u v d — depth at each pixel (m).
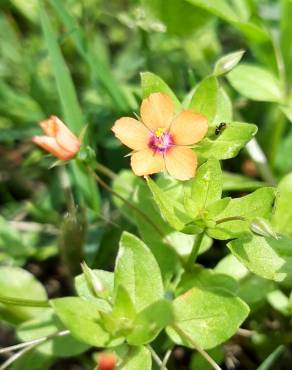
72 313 0.09
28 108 0.15
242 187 0.12
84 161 0.11
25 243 0.13
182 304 0.10
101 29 0.17
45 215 0.13
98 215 0.12
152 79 0.11
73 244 0.12
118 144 0.14
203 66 0.14
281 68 0.13
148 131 0.10
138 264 0.10
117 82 0.14
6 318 0.12
